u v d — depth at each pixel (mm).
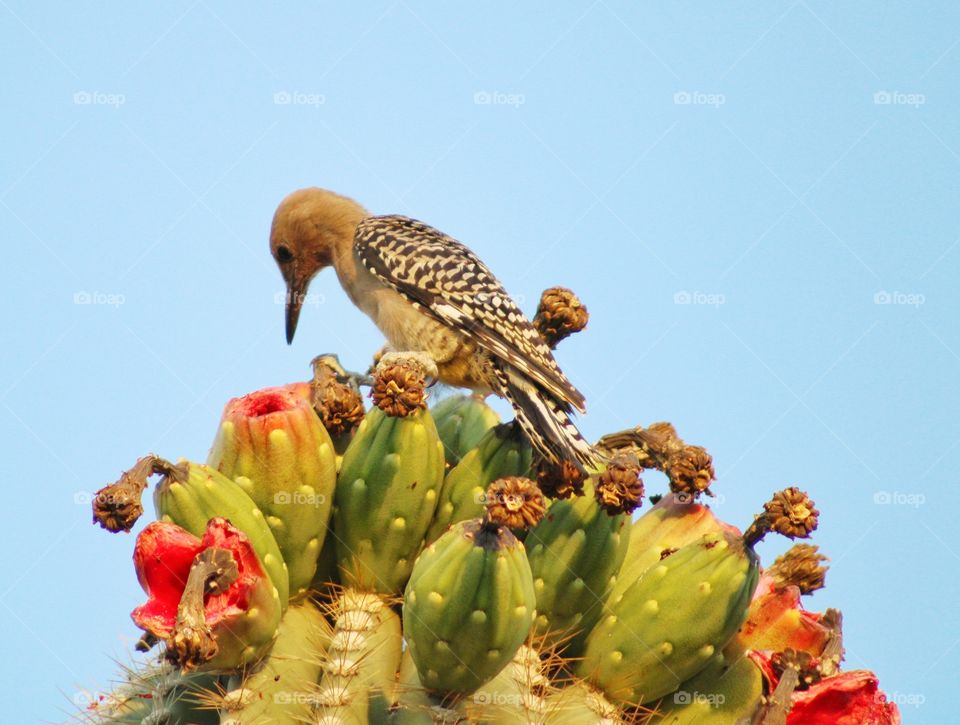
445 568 7023
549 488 8234
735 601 7758
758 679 8234
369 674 7742
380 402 8148
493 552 6977
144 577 7172
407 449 8156
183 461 7754
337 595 8367
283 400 8328
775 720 7441
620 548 8141
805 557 8352
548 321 11359
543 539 8109
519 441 8609
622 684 7977
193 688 7883
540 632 8133
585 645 8148
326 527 8297
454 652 7121
